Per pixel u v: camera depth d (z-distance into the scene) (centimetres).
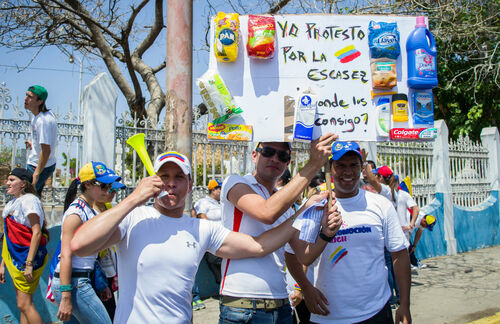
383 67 258
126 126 557
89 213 337
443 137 943
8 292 478
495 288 666
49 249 509
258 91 253
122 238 219
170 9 286
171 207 224
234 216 256
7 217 410
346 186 281
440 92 1320
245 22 254
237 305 242
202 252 232
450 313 552
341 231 275
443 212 927
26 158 496
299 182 229
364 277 268
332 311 268
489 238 1055
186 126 284
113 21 1019
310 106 248
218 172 668
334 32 262
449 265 827
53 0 845
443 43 1162
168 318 213
